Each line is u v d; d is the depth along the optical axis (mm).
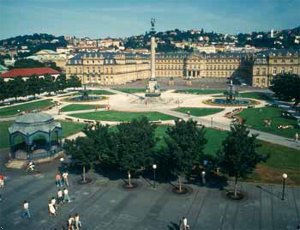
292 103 162875
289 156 79312
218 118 126312
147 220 51094
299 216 51406
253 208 54156
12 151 83000
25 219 52188
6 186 65312
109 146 67750
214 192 60469
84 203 57281
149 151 63438
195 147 59844
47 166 76688
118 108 153125
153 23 184250
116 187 63625
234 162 56250
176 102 168000
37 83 189875
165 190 61750
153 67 186500
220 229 47906
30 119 82938
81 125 117875
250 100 173000
